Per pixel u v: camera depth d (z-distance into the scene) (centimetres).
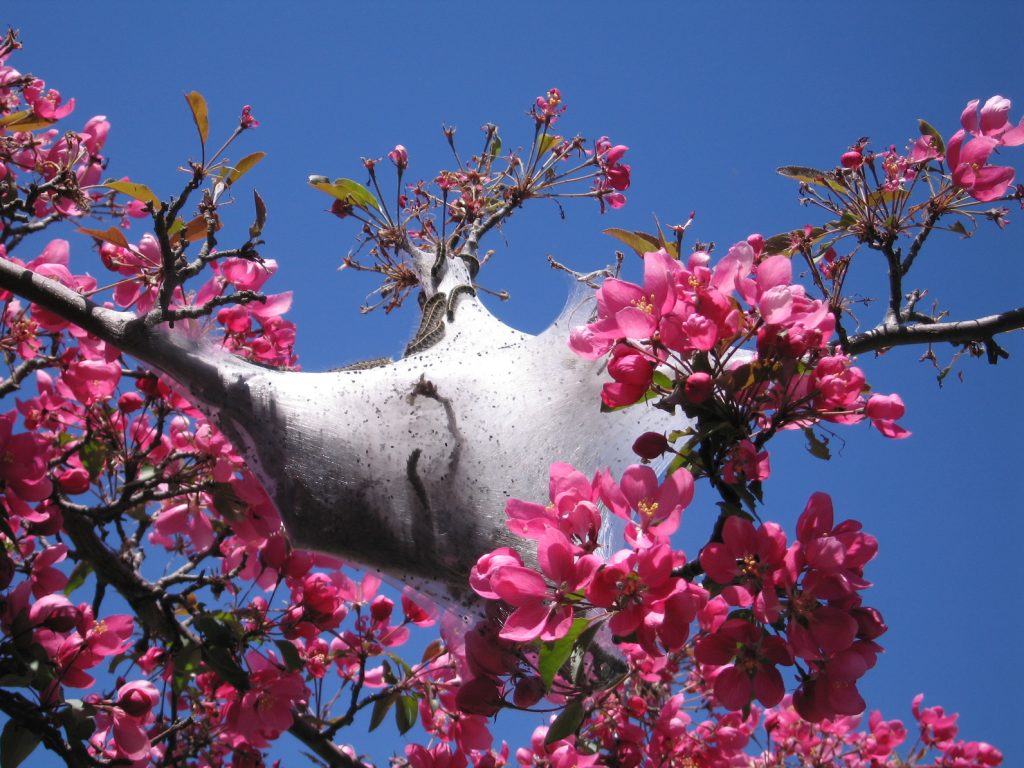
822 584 273
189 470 466
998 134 417
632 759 407
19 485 393
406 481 449
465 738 433
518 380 470
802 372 304
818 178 444
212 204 399
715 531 289
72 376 470
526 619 273
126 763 371
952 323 416
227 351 473
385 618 485
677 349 297
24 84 518
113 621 395
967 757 686
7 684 362
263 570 468
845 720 655
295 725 451
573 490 290
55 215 502
